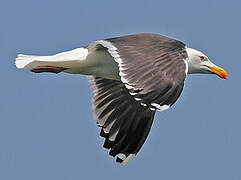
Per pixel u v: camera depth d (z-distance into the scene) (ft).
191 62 53.47
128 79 41.22
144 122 52.19
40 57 47.93
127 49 43.42
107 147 52.80
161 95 40.42
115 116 52.80
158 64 41.96
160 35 46.01
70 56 48.26
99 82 53.26
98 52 48.37
